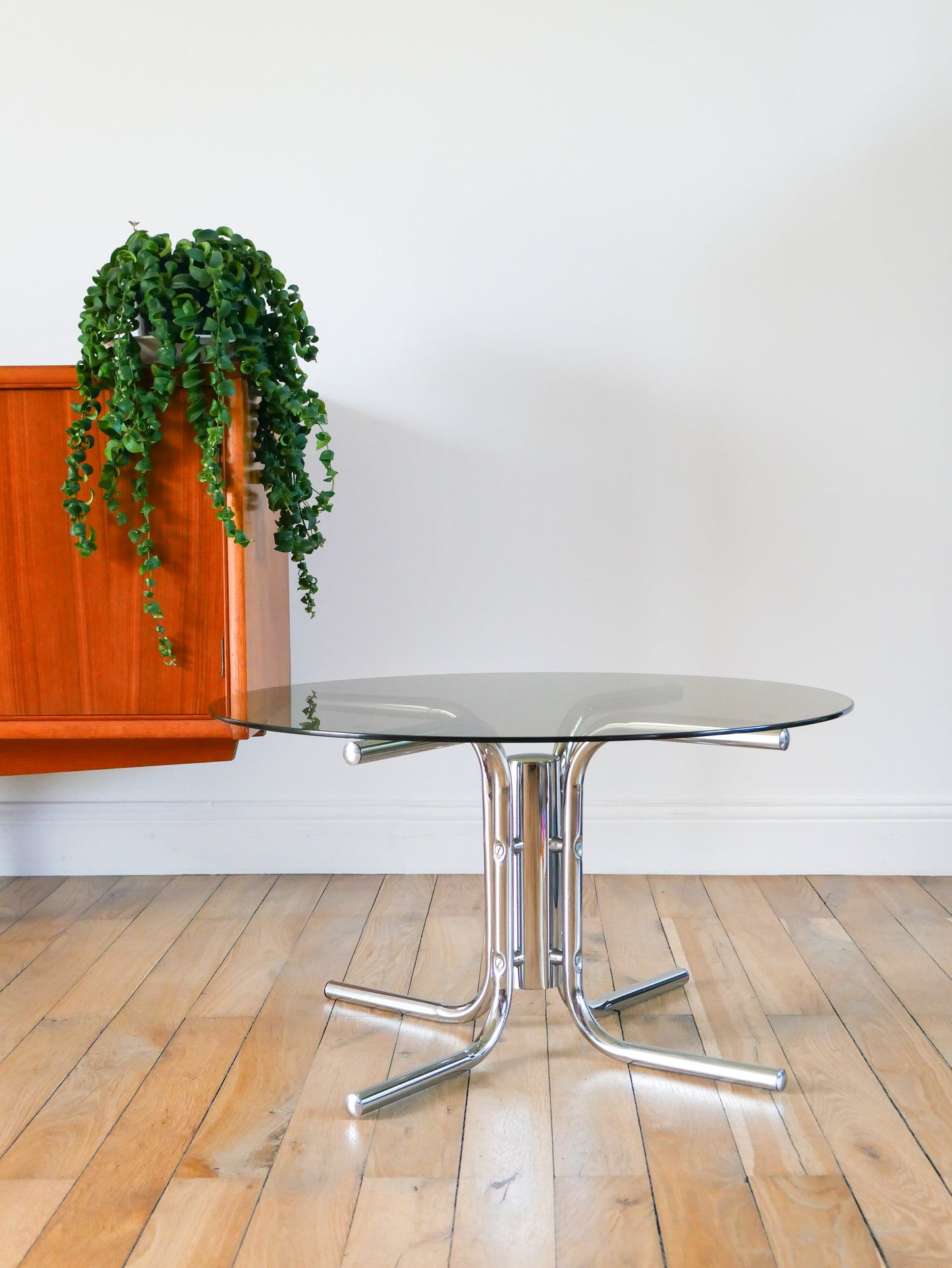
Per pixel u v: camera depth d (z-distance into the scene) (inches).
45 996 79.6
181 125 107.3
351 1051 70.2
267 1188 54.8
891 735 109.2
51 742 89.5
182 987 81.1
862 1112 61.9
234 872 111.5
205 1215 52.6
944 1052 69.4
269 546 95.2
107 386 83.4
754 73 105.7
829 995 78.7
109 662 86.0
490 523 109.1
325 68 106.8
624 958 86.6
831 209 106.0
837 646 108.9
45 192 107.4
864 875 109.7
